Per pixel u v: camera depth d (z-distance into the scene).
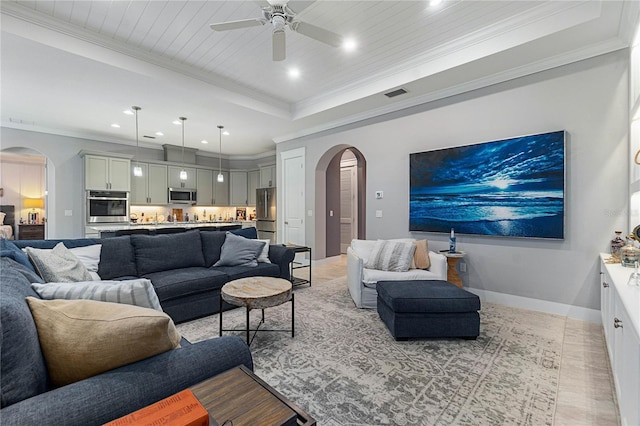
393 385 1.83
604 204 2.74
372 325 2.75
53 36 2.71
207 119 4.94
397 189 4.25
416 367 2.03
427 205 3.88
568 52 2.84
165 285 2.69
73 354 0.90
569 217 2.92
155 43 3.11
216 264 3.52
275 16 2.19
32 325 0.87
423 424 1.50
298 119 4.91
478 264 3.53
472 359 2.14
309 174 5.60
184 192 7.43
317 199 5.57
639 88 2.36
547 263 3.07
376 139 4.49
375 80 3.83
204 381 0.90
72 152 5.91
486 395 1.73
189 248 3.42
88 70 3.18
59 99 4.06
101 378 0.86
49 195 5.76
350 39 3.02
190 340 2.44
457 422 1.51
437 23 2.78
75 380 0.92
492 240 3.42
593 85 2.77
